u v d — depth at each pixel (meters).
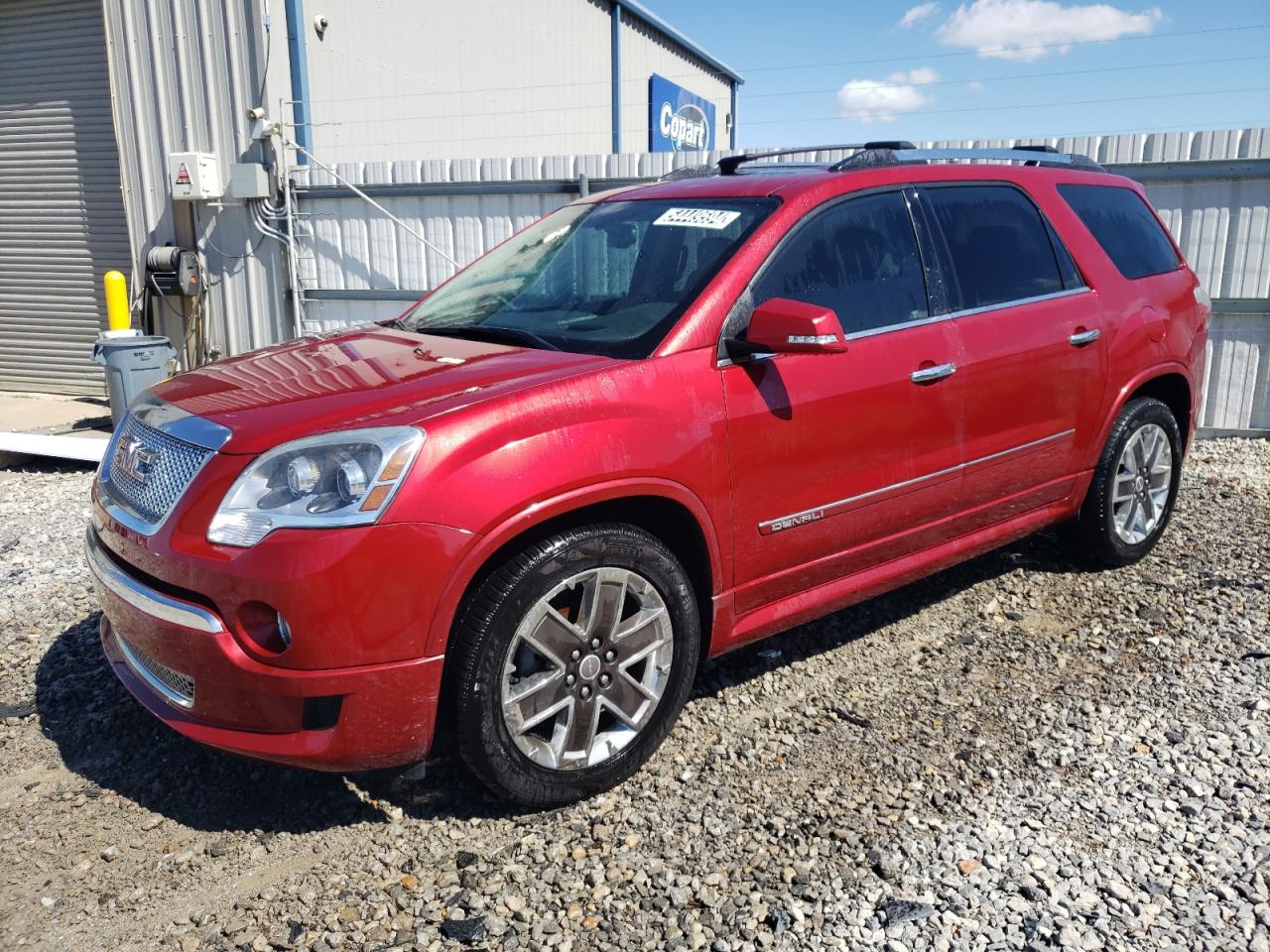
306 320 10.06
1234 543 5.18
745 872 2.71
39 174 10.73
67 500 6.46
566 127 15.36
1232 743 3.28
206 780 3.19
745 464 3.20
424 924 2.53
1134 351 4.52
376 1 10.59
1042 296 4.20
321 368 3.20
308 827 2.95
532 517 2.73
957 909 2.54
